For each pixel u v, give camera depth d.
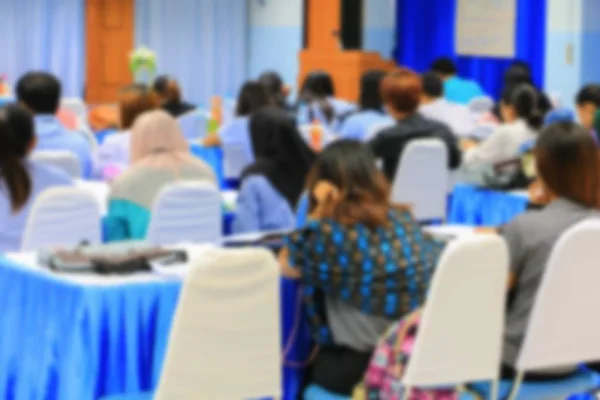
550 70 13.59
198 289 3.43
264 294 3.56
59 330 3.79
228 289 3.48
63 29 15.81
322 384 4.04
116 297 3.77
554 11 13.51
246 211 5.66
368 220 3.98
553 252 3.87
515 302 4.11
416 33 15.85
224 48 16.77
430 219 7.45
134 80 14.93
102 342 3.76
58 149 6.95
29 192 5.19
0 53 15.47
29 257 4.27
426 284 4.01
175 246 4.50
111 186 5.62
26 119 5.26
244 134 8.84
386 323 3.97
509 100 7.83
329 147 4.09
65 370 3.75
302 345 4.20
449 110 10.05
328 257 3.94
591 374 4.26
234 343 3.54
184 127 10.66
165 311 3.85
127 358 3.81
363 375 3.96
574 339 4.02
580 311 3.99
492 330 3.83
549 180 4.15
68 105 11.02
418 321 3.78
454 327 3.73
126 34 16.30
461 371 3.79
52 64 15.81
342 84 14.66
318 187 4.07
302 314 4.17
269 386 3.66
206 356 3.51
